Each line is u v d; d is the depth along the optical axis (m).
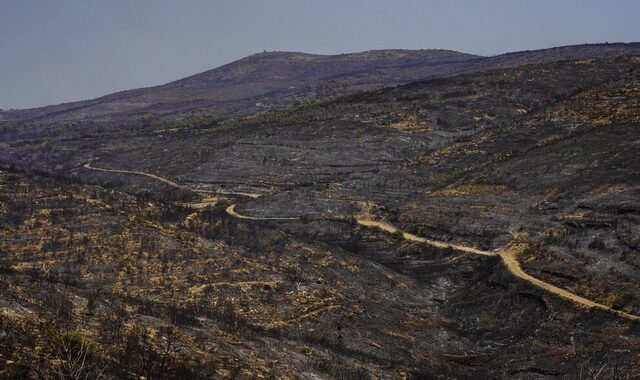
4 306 45.59
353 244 108.88
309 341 61.41
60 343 39.22
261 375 47.12
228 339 53.97
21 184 86.06
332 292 75.56
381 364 60.38
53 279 60.19
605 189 103.00
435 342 72.75
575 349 64.44
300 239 93.25
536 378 61.84
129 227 78.50
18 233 73.12
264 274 74.56
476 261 93.50
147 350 44.38
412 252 101.88
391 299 82.00
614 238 85.56
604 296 72.75
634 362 60.00
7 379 34.47
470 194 119.69
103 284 64.69
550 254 85.81
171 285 67.38
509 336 72.75
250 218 127.00
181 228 85.62
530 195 111.50
